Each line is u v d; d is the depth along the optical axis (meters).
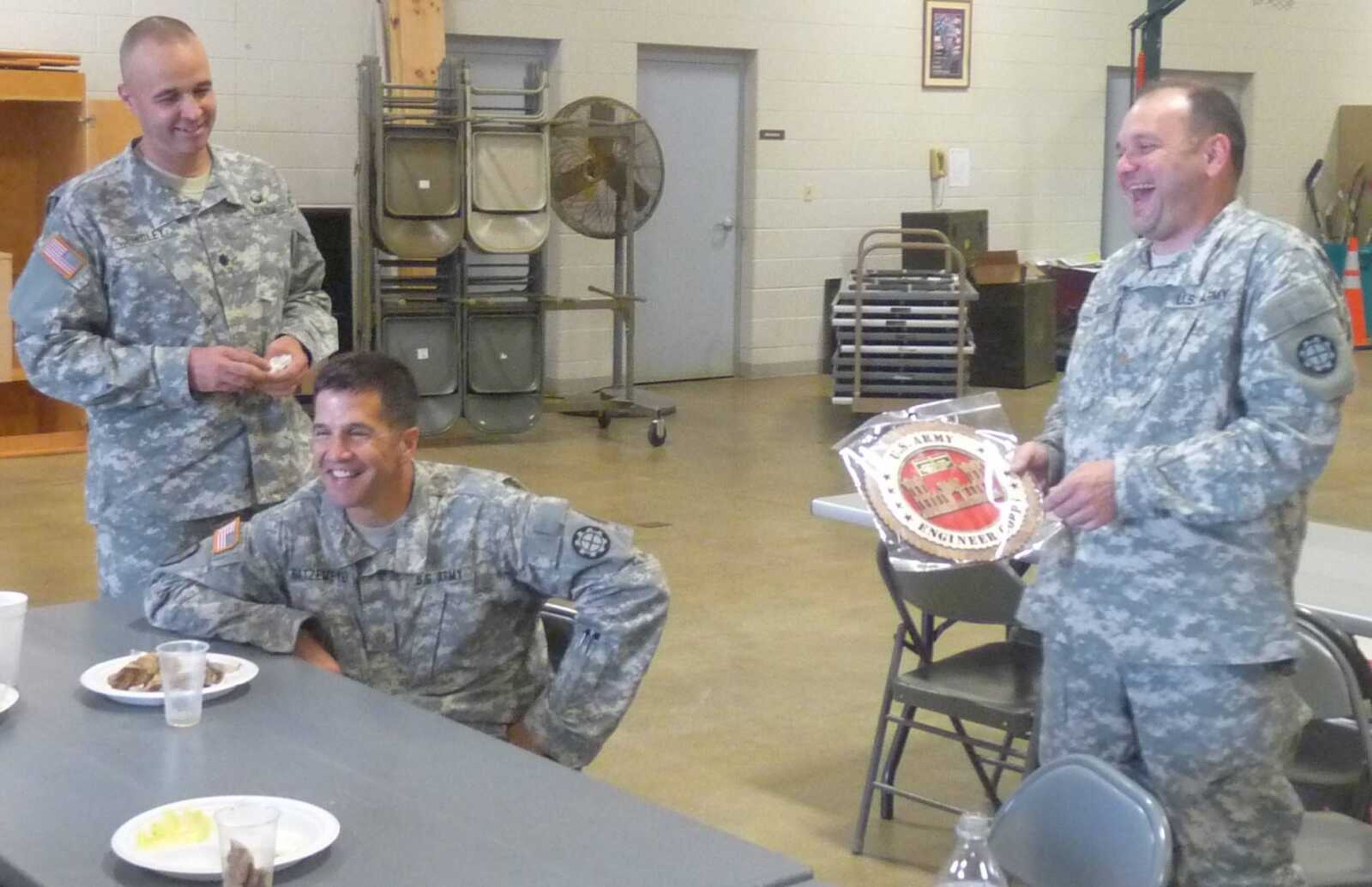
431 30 8.39
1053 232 11.48
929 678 3.27
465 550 2.29
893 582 3.28
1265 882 2.22
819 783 3.71
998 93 11.00
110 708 2.02
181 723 1.95
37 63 7.13
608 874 1.52
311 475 2.87
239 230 2.80
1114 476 2.14
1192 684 2.20
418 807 1.69
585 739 2.25
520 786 1.75
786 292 10.34
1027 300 9.85
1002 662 3.37
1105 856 1.84
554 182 8.20
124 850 1.53
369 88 7.47
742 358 10.32
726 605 5.19
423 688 2.32
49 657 2.25
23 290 2.69
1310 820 2.45
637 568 2.27
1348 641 2.62
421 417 7.78
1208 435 2.13
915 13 10.50
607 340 9.67
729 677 4.46
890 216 10.66
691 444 8.09
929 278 8.41
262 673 2.16
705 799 3.61
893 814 3.54
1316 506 6.73
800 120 10.16
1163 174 2.18
